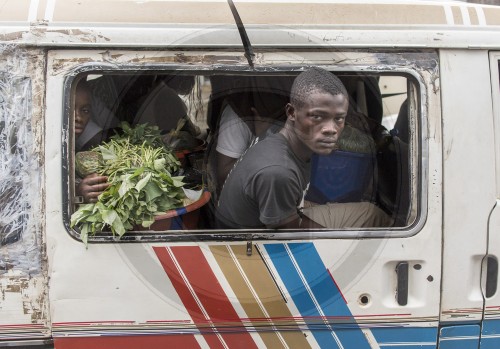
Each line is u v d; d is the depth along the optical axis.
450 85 2.27
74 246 2.16
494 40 2.29
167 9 2.19
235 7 2.22
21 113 2.13
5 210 2.14
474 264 2.32
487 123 2.28
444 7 2.32
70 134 2.15
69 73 2.13
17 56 2.12
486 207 2.29
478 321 2.35
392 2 2.30
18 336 2.19
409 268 2.29
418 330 2.31
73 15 2.15
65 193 2.14
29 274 2.16
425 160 2.25
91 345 2.21
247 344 2.26
